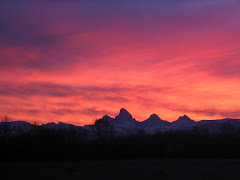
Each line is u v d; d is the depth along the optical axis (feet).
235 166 253.03
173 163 289.74
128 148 408.26
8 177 200.13
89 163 302.45
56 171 228.22
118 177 195.21
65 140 404.57
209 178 187.62
